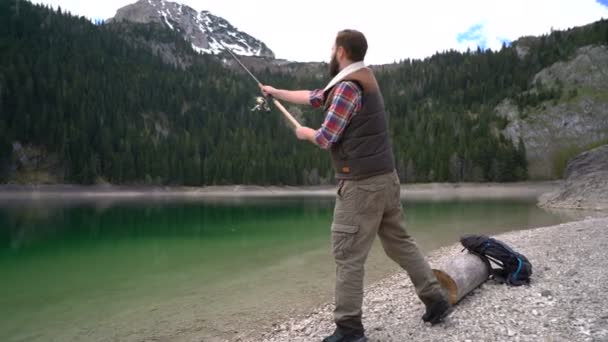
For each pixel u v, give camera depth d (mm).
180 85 130625
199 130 111438
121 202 50406
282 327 5059
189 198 62500
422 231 15633
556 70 139125
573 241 8000
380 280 7543
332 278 8234
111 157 77188
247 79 160125
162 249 12891
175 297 7094
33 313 6336
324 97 2967
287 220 22766
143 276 8969
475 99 142000
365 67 2854
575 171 29719
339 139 2840
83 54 122812
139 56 146000
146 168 78812
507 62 153500
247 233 16719
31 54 103000
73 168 73438
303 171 86500
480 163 87812
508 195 63750
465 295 4250
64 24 132250
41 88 85062
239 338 4918
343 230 2902
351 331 2959
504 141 100688
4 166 70188
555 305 3723
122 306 6617
